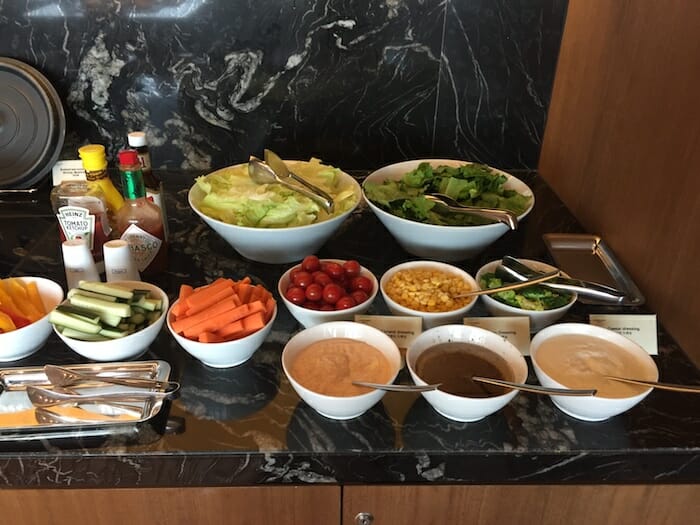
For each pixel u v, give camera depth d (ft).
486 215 3.59
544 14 4.58
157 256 3.64
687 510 2.81
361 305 3.13
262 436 2.62
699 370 2.98
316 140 4.99
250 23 4.50
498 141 5.08
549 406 2.81
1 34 4.43
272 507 2.75
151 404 2.72
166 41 4.53
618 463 2.62
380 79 4.76
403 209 3.80
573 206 4.50
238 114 4.83
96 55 4.55
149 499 2.70
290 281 3.41
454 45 4.67
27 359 3.01
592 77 4.13
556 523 2.87
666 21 3.22
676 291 3.15
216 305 2.92
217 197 3.65
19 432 2.58
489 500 2.77
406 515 2.82
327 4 4.45
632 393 2.64
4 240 4.02
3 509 2.72
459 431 2.67
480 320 3.09
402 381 2.92
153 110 4.79
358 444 2.59
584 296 3.41
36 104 4.41
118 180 4.79
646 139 3.43
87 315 2.88
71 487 2.64
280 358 3.08
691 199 2.99
